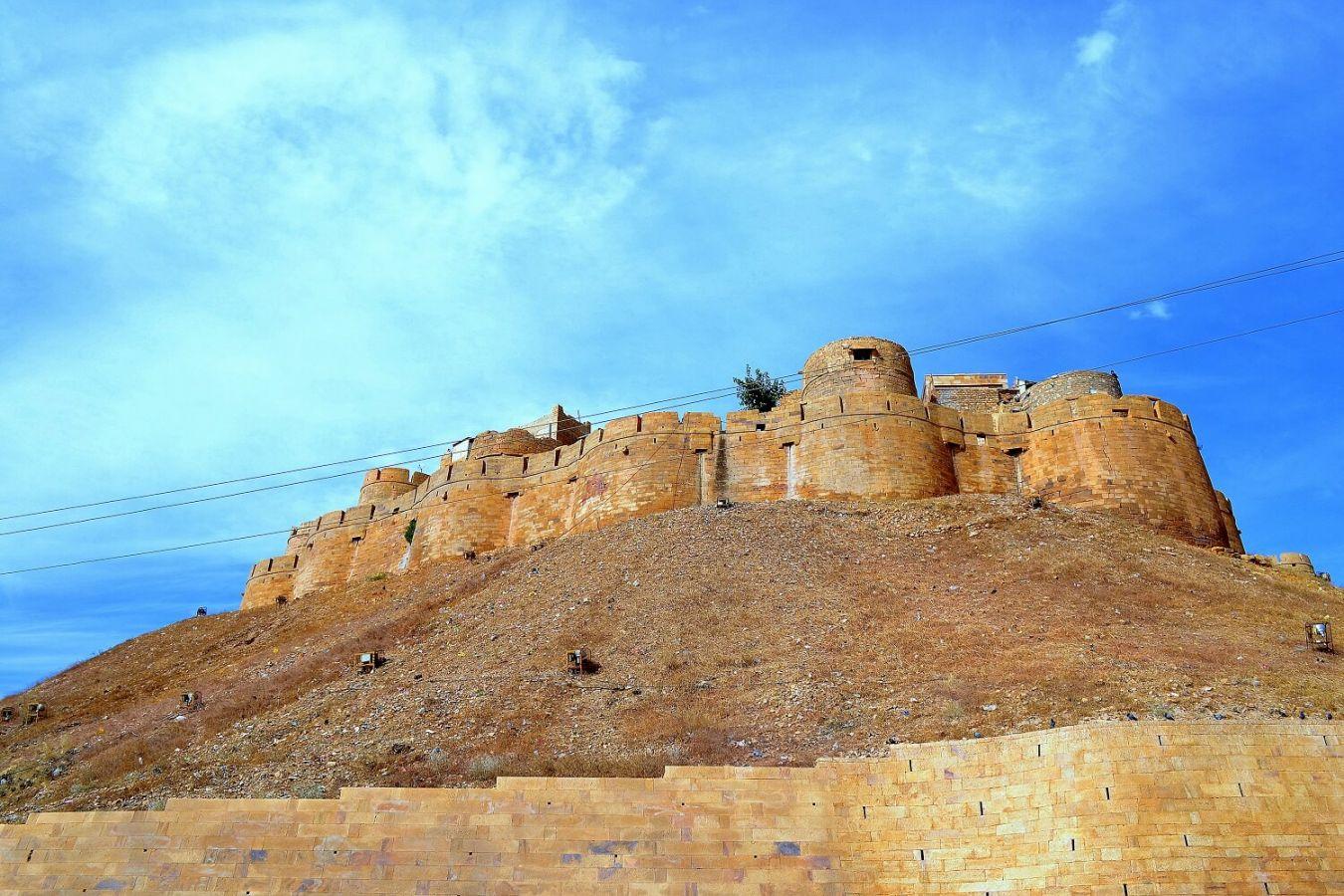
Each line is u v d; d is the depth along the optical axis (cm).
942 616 2881
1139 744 1756
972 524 3694
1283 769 1750
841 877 1814
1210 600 2992
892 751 1930
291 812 1905
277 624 4891
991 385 5225
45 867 1889
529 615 3388
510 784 1911
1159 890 1634
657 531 3953
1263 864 1659
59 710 4116
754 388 6072
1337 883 1653
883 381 4719
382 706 2808
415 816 1888
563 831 1858
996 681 2348
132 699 4056
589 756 2242
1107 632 2662
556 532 4816
